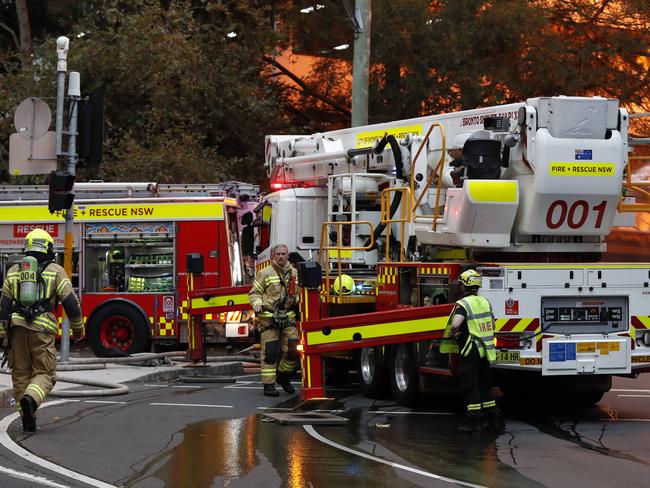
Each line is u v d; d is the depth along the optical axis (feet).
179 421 86.43
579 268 90.12
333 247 114.11
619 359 89.97
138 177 188.85
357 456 71.87
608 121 91.66
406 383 97.86
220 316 135.03
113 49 204.85
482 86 206.18
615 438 80.94
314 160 123.13
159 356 126.82
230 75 212.64
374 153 111.24
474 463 70.23
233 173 213.46
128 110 209.56
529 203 91.04
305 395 93.66
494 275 88.43
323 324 92.27
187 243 139.74
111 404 96.78
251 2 221.05
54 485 61.52
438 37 207.21
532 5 210.79
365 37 160.66
